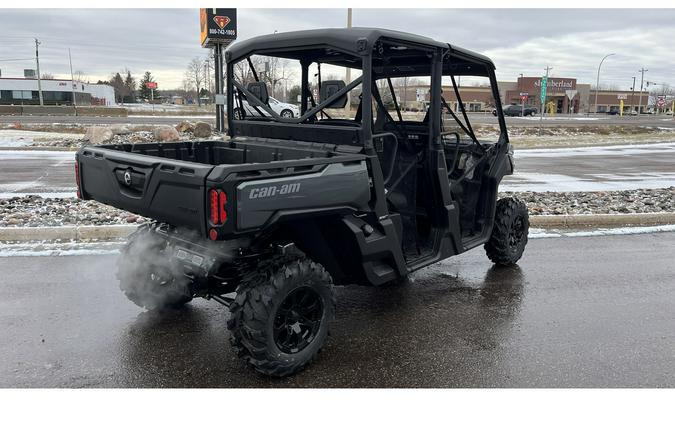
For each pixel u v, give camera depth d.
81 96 77.00
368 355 3.77
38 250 5.89
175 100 112.19
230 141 4.79
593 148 19.70
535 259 6.15
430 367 3.61
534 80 75.88
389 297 4.92
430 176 4.58
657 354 3.84
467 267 5.84
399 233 4.18
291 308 3.50
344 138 3.95
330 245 3.86
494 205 5.43
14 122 26.81
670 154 17.91
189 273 3.79
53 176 10.81
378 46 4.16
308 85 4.98
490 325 4.31
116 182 3.74
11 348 3.73
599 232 7.41
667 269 5.82
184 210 3.21
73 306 4.47
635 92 92.88
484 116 34.62
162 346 3.83
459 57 4.64
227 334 4.05
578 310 4.65
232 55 4.67
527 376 3.50
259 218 3.14
